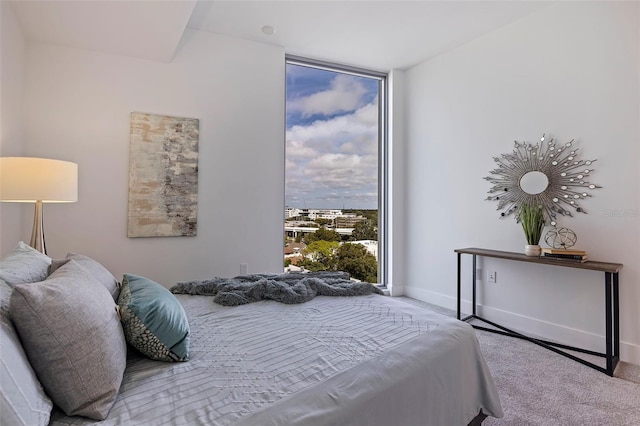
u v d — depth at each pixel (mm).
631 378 2168
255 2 2885
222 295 1864
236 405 917
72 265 1222
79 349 887
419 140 4129
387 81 4363
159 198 3148
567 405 1855
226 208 3418
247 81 3514
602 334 2557
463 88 3613
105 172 2986
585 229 2656
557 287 2824
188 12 2395
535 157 2973
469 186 3537
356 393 1014
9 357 762
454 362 1347
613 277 2461
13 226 2580
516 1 2850
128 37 2738
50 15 2439
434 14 3057
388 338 1376
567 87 2775
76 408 863
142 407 905
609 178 2533
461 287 3617
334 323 1548
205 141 3338
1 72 2262
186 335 1210
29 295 847
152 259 3139
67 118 2873
